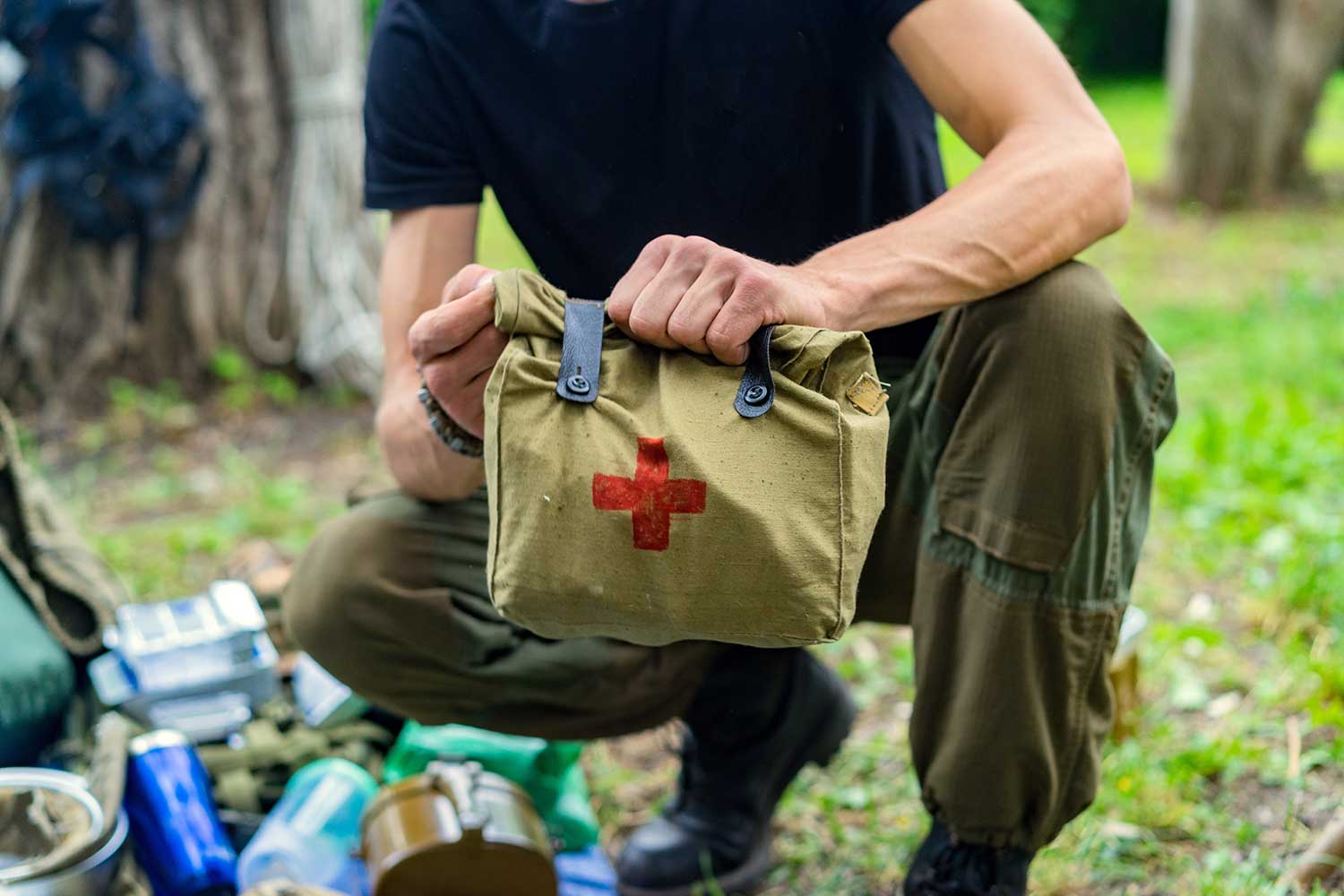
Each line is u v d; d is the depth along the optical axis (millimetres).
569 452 1461
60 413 5457
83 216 5344
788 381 1456
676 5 1926
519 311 1548
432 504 2043
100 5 5180
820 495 1428
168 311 5590
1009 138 1826
